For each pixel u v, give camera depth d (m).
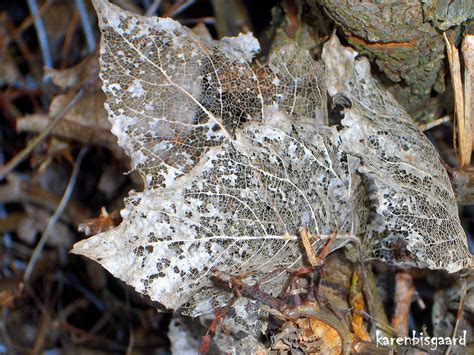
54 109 0.23
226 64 0.15
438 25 0.15
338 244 0.15
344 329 0.14
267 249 0.14
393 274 0.18
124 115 0.14
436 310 0.17
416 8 0.14
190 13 0.25
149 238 0.13
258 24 0.23
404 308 0.17
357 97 0.15
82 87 0.22
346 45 0.16
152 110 0.15
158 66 0.15
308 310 0.13
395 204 0.14
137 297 0.23
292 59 0.16
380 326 0.17
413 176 0.14
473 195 0.16
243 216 0.14
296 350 0.14
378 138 0.15
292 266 0.14
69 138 0.23
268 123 0.14
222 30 0.23
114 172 0.23
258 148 0.14
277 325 0.15
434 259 0.14
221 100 0.15
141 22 0.15
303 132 0.14
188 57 0.15
